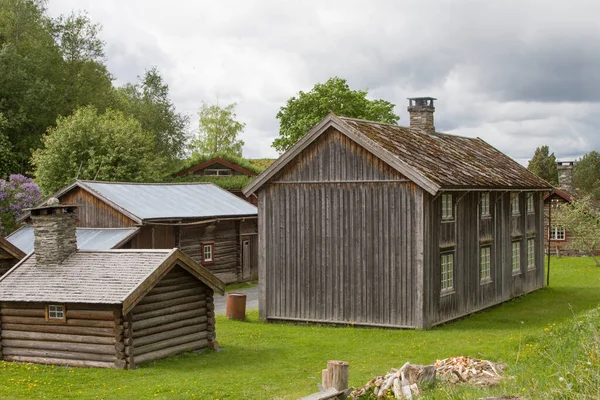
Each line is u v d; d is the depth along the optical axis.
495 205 32.09
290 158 28.05
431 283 26.02
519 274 34.97
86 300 19.52
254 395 16.77
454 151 32.53
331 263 27.30
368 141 26.27
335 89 58.50
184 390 17.14
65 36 66.06
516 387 13.09
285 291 28.23
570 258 53.53
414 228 25.62
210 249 39.25
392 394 14.38
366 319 26.56
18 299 20.34
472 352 20.34
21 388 17.53
